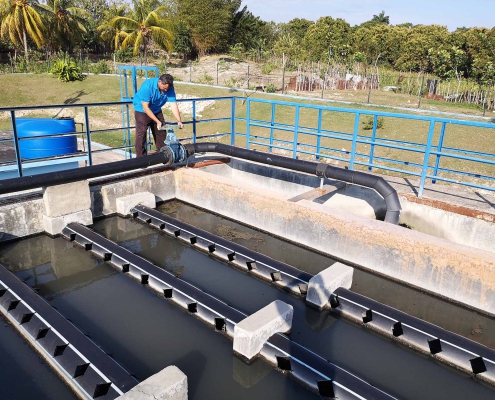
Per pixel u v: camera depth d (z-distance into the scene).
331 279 4.46
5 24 33.19
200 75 34.25
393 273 5.01
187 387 3.11
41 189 6.03
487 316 4.38
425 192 6.04
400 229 5.04
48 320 3.78
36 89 26.59
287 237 6.05
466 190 6.23
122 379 3.11
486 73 29.02
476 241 5.34
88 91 26.52
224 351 3.74
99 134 16.56
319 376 3.27
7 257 5.37
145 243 6.01
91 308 4.38
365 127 16.27
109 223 6.43
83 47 44.16
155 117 6.46
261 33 51.75
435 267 4.66
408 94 26.30
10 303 4.11
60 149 7.27
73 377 3.23
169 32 35.94
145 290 4.72
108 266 5.22
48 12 36.12
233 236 6.25
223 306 4.12
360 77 28.55
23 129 7.07
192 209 7.21
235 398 3.24
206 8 44.69
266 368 3.54
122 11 39.78
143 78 29.91
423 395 3.41
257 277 5.12
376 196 6.33
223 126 18.48
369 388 3.15
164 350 3.75
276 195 6.19
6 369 3.44
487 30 36.53
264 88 26.02
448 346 3.73
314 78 28.73
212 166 8.02
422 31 47.53
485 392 3.48
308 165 6.31
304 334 4.10
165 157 6.61
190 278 5.09
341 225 5.37
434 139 14.73
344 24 54.22
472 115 18.36
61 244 5.67
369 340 4.05
